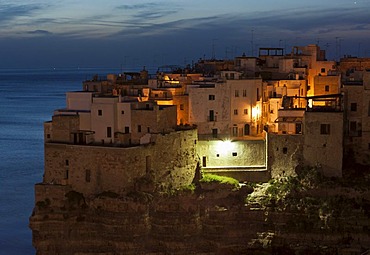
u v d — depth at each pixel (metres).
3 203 152.25
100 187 104.12
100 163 103.88
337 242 100.44
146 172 104.69
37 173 180.50
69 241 104.25
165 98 116.69
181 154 109.69
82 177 105.38
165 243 101.88
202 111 117.75
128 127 108.50
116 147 102.75
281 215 103.19
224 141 112.56
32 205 150.62
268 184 109.19
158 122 107.31
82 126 110.00
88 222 103.62
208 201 105.88
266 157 111.12
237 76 122.38
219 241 102.69
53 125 110.00
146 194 102.25
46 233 105.31
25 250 125.56
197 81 125.00
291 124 110.81
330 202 103.44
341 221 101.12
